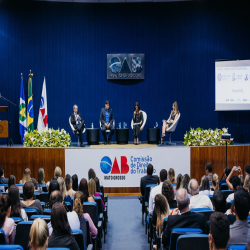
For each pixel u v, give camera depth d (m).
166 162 9.40
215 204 3.89
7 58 12.62
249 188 5.41
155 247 4.19
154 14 12.84
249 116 12.73
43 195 5.66
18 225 3.50
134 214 7.69
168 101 12.94
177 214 3.80
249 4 12.61
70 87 12.87
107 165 9.34
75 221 3.71
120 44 12.88
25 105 12.64
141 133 12.99
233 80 11.99
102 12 12.83
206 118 12.90
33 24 12.67
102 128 11.41
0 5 12.53
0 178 7.05
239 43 12.71
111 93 12.97
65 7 12.75
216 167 9.49
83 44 12.84
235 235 2.96
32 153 9.38
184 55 12.86
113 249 5.54
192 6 12.76
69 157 9.34
